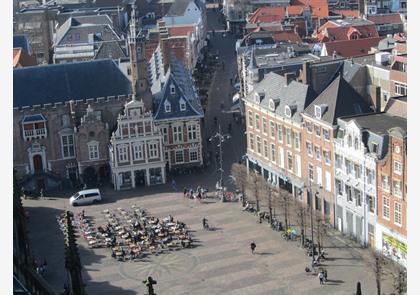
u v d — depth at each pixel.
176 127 178.88
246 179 157.12
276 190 157.25
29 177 175.12
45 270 128.75
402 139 118.31
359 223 134.38
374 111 147.38
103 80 179.88
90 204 163.25
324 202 146.25
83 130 175.00
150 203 161.62
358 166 131.88
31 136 175.25
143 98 175.75
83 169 176.88
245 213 152.00
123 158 172.25
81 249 138.75
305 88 156.62
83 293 60.00
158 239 139.62
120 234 142.62
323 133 143.25
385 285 116.69
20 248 60.97
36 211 160.88
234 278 123.94
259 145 172.62
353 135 132.12
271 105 163.50
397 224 122.81
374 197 128.12
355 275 121.12
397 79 163.75
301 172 154.75
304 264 127.12
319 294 115.88
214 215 152.00
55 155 177.38
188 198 163.00
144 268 129.50
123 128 171.12
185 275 126.12
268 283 121.25
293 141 156.12
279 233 140.75
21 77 176.62
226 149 193.50
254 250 134.00
